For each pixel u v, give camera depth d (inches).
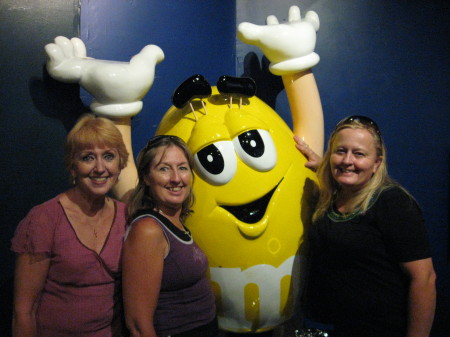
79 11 71.6
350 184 50.6
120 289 48.1
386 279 49.5
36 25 67.8
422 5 85.4
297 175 60.4
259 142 56.9
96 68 61.8
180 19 82.1
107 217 49.6
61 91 69.7
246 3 87.6
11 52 66.5
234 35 88.2
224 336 68.4
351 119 51.9
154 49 65.4
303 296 62.9
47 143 69.1
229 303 58.6
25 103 67.6
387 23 85.5
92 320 45.5
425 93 86.5
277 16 87.0
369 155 50.2
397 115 86.7
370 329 50.6
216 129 57.4
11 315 66.7
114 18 75.7
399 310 49.8
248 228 55.7
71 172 47.3
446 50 86.0
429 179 87.4
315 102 72.9
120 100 63.3
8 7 66.2
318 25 75.8
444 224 87.8
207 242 56.8
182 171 47.6
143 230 44.0
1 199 66.4
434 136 87.1
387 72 86.1
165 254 45.4
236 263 56.7
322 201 56.1
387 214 48.4
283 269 58.1
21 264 43.9
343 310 52.2
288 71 71.2
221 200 56.4
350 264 51.1
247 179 56.3
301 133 72.9
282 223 57.6
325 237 52.9
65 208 46.5
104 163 46.4
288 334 72.7
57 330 44.8
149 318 43.5
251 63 87.8
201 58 85.0
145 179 48.0
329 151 54.7
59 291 44.9
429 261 47.8
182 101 60.3
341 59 85.6
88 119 47.0
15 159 67.2
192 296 47.3
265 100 87.4
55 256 44.6
